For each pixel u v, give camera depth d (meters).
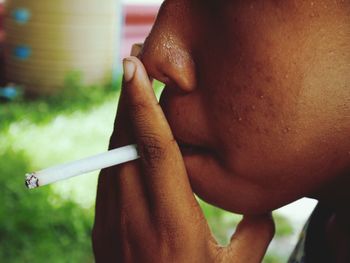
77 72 6.04
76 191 3.69
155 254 0.75
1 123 4.96
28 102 5.85
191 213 0.74
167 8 0.69
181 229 0.73
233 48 0.63
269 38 0.61
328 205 0.90
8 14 6.04
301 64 0.61
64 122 5.24
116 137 0.79
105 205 0.83
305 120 0.63
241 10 0.62
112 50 6.39
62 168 0.70
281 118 0.63
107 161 0.72
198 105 0.68
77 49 6.01
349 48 0.62
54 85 6.05
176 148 0.71
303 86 0.62
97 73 6.32
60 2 5.77
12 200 3.52
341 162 0.67
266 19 0.61
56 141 4.70
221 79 0.65
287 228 3.39
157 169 0.71
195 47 0.67
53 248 3.11
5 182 3.71
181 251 0.75
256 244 0.88
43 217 3.34
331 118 0.63
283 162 0.65
